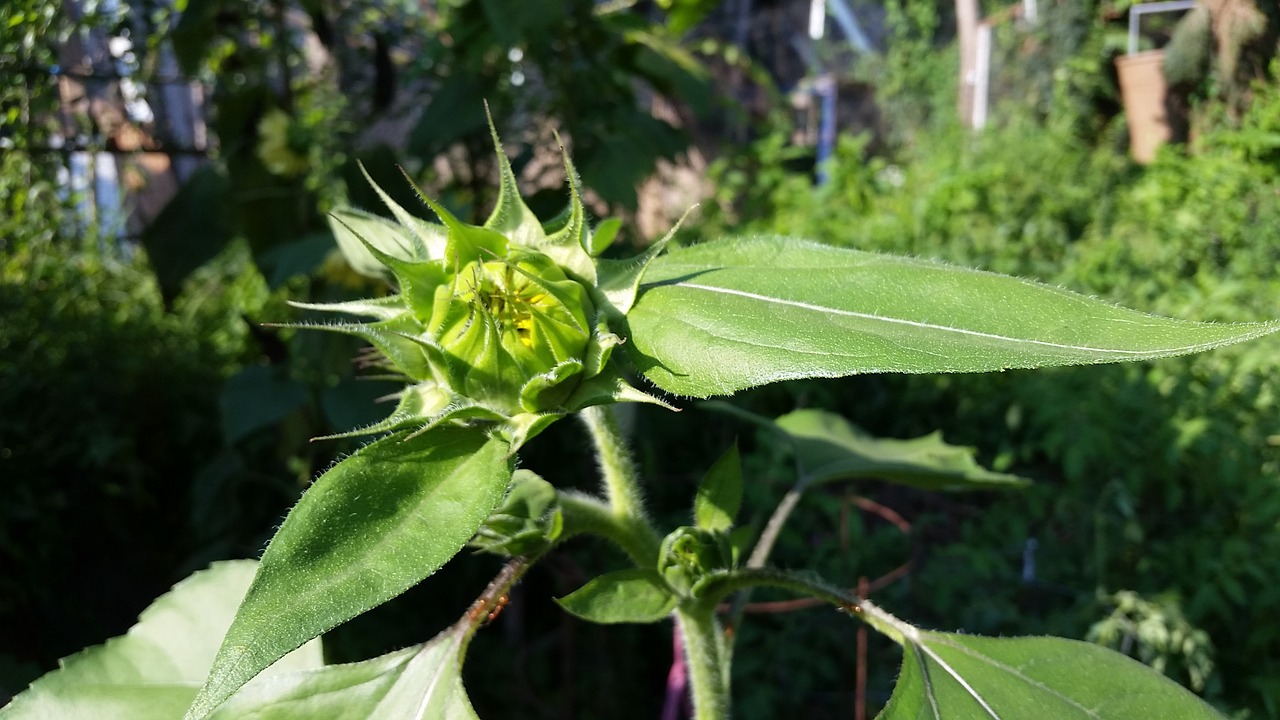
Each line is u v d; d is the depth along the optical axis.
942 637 0.28
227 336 0.95
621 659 0.76
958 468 0.43
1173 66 0.97
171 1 0.78
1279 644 0.65
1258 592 0.66
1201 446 0.68
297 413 0.71
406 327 0.24
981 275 0.22
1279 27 0.88
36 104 0.63
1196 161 0.94
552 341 0.23
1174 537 0.72
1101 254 0.98
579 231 0.24
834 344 0.21
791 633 0.74
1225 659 0.64
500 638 0.78
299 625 0.19
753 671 0.75
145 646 0.32
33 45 0.62
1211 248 0.91
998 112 1.74
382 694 0.27
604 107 0.78
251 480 0.81
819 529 0.83
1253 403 0.74
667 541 0.29
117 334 0.86
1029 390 0.78
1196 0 0.93
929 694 0.26
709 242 0.26
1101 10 1.26
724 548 0.29
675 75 0.83
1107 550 0.69
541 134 0.82
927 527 0.82
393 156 0.62
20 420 0.75
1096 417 0.73
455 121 0.74
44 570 0.75
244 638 0.18
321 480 0.21
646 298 0.24
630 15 0.81
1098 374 0.77
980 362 0.19
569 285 0.23
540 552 0.28
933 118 2.22
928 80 2.27
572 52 0.81
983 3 2.04
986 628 0.68
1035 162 1.28
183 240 0.72
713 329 0.22
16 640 0.74
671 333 0.23
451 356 0.23
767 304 0.23
